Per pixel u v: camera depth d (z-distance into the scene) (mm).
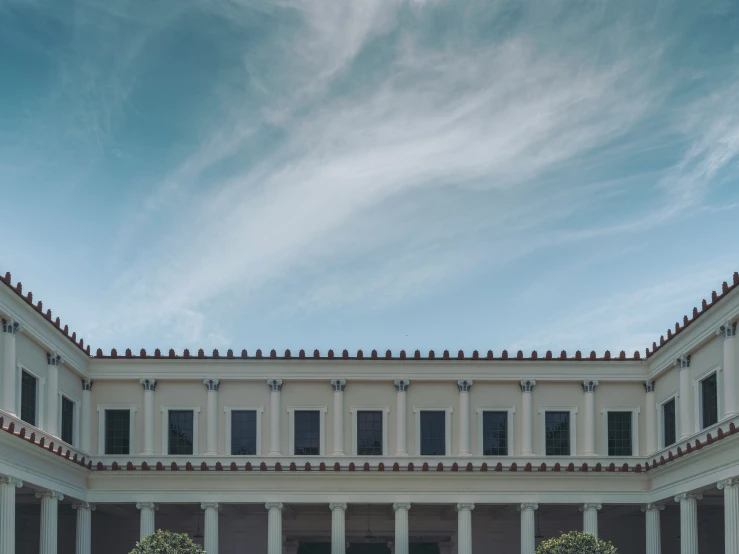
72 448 44875
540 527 54531
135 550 36031
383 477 46531
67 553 53469
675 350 45688
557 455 49000
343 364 49625
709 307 40969
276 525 45969
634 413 49719
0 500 35875
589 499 46625
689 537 41781
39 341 41562
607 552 36344
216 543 45938
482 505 50562
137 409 49062
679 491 42875
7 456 36062
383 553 56250
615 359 49844
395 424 49469
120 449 48656
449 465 48312
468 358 49688
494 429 49688
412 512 54625
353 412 49531
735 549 37000
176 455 48188
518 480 46750
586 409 49594
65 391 46000
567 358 49812
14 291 37719
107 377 48938
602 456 48594
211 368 49438
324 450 49125
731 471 37500
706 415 42938
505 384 50094
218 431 49031
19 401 39531
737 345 39594
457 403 49781
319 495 46344
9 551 35875
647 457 48031
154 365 49250
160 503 46750
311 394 49750
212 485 46344
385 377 49594
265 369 49469
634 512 52750
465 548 46000
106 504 47500
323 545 56219
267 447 49062
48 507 41031
